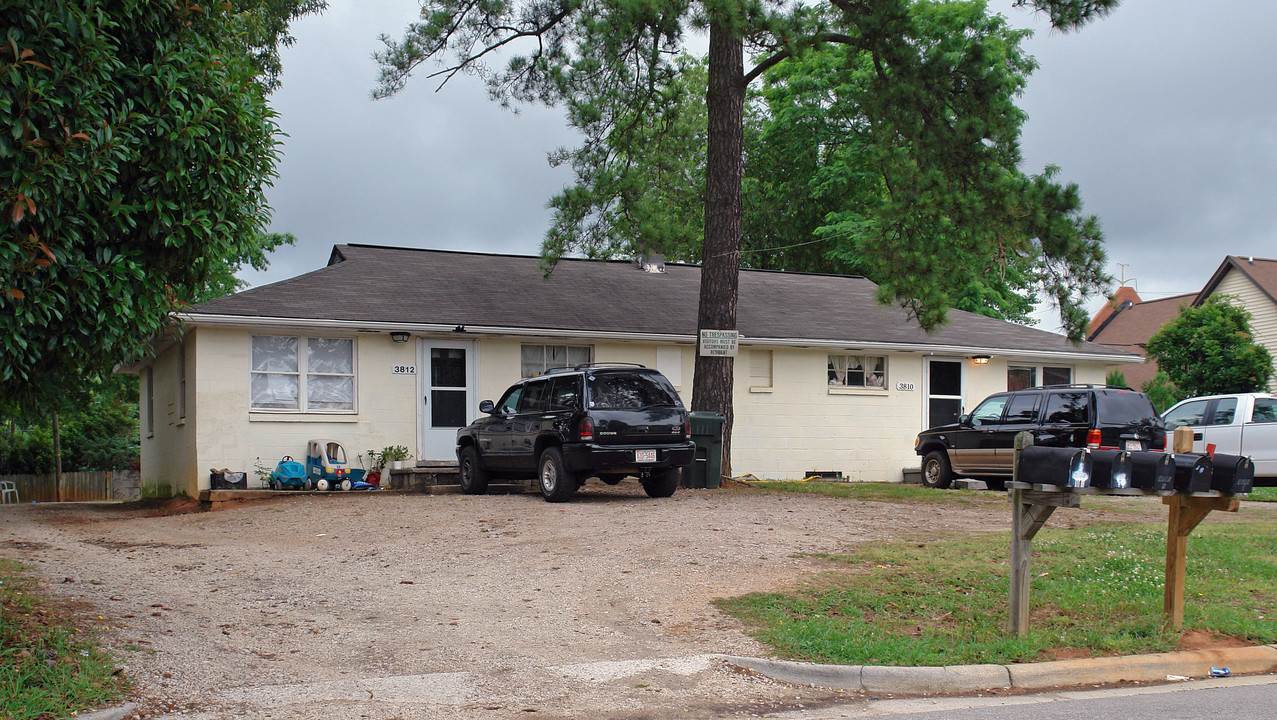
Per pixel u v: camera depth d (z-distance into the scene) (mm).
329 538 11789
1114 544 10594
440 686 6219
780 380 21656
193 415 17281
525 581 9078
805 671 6520
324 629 7508
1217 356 29391
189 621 7617
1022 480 7172
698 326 17656
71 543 12062
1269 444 17609
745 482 17609
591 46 17766
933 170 16328
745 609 7941
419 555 10430
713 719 5766
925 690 6406
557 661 6789
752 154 37062
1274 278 36406
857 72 30750
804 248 36438
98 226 6238
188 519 14562
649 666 6645
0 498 31328
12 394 6887
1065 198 16188
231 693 5973
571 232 17703
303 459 17750
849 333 22188
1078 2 15469
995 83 16984
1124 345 46094
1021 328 25156
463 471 16469
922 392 22844
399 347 18641
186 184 6648
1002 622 7617
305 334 17922
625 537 10938
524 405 15125
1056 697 6277
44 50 5840
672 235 18047
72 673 5984
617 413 13766
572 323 19672
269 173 7555
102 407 38125
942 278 16969
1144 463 6789
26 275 5812
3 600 7820
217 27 7289
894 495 15789
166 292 7082
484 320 18922
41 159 5715
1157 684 6625
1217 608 8023
